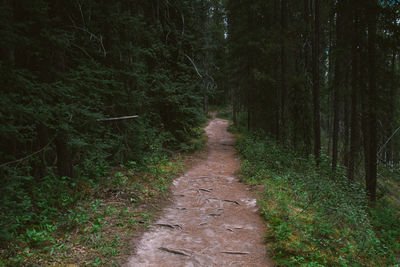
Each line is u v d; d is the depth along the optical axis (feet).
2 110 13.44
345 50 33.83
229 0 61.11
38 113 15.85
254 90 61.52
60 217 16.72
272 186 26.84
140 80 29.71
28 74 16.01
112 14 25.00
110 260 13.24
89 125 22.20
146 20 39.70
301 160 39.27
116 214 18.67
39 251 13.07
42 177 19.95
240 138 65.31
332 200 22.34
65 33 18.98
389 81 31.50
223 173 35.47
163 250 14.96
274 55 54.65
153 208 21.44
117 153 27.84
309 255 14.64
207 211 21.86
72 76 20.67
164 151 40.96
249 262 14.01
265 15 60.29
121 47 27.27
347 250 16.53
